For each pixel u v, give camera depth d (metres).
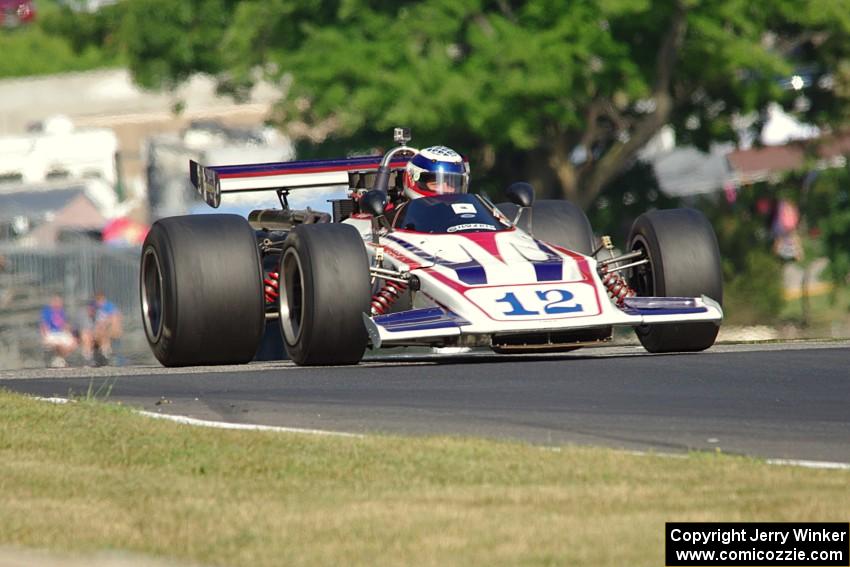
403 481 21.70
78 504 20.61
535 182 115.00
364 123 112.69
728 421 26.30
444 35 103.81
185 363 37.84
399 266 35.84
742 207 125.00
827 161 128.75
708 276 36.78
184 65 127.38
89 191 155.00
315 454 23.66
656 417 26.84
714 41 107.06
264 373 34.94
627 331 98.44
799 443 24.20
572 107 105.06
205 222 37.50
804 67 125.00
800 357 34.59
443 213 37.78
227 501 20.59
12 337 93.44
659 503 19.81
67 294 97.75
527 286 33.69
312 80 106.56
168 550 17.81
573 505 19.83
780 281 110.75
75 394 31.81
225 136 173.88
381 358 39.97
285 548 17.86
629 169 126.12
